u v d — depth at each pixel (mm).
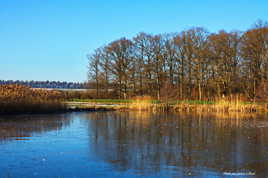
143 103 37625
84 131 20000
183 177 10258
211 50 47188
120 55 54344
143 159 12641
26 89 37906
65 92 55969
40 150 14188
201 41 49000
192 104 38250
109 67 54500
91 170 11055
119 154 13469
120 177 10273
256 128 21359
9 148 14602
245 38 45594
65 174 10578
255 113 32688
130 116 30031
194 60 48375
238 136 18094
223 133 19234
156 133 19203
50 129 20719
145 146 15234
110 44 55031
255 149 14531
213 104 36312
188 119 27188
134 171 10938
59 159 12570
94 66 56906
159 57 52031
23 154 13391
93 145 15375
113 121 25578
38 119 26578
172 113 33406
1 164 11781
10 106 29750
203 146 15242
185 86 53188
